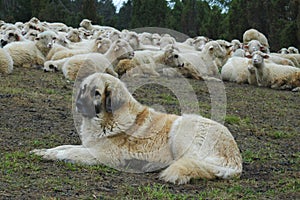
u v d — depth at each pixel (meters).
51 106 10.70
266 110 13.25
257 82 18.03
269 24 35.91
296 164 8.18
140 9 39.03
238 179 6.95
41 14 41.59
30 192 5.83
